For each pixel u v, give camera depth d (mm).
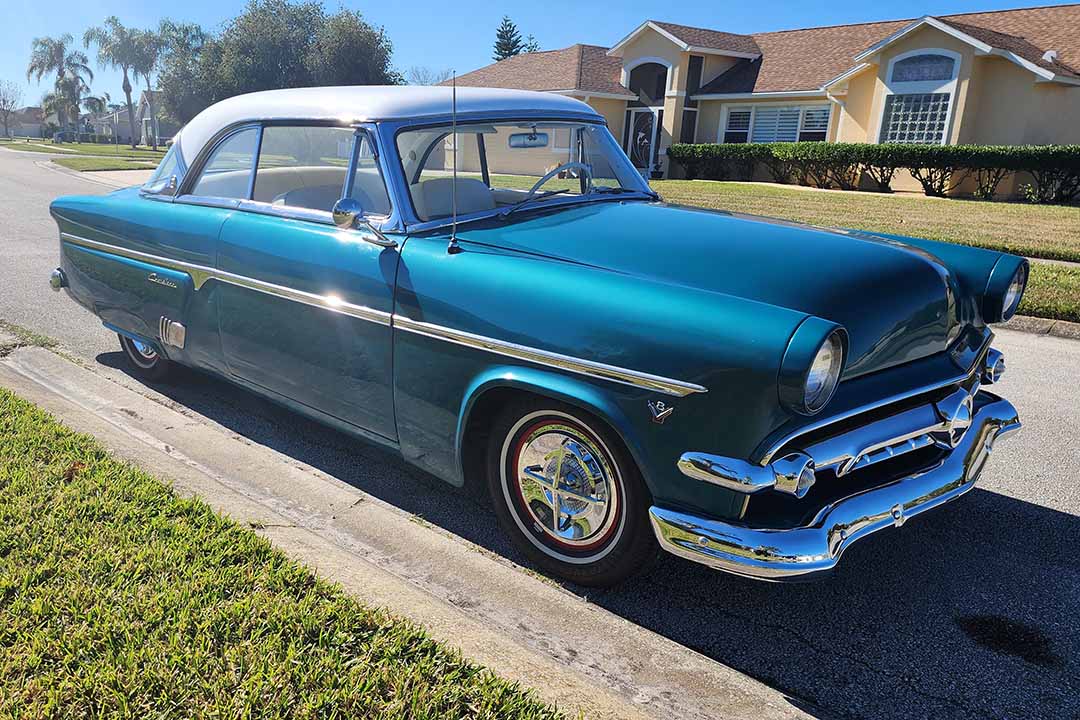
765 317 2494
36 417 3883
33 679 2141
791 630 2877
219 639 2311
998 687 2604
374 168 3461
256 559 2734
